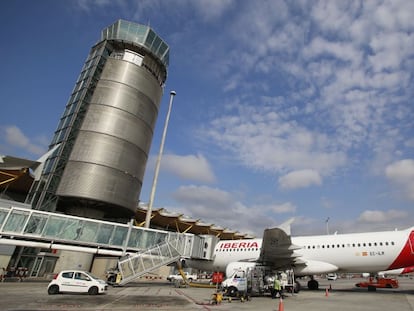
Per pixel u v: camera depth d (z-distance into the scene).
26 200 38.50
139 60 49.00
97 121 41.50
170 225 55.94
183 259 31.59
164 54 52.62
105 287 18.25
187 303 15.15
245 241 29.16
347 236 24.83
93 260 42.81
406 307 14.62
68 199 38.44
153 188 37.72
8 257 28.05
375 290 28.55
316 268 24.27
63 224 27.66
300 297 19.70
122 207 40.53
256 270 20.36
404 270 33.84
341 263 23.98
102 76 44.91
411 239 22.75
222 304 15.26
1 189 40.03
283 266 24.28
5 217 25.53
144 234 31.00
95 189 38.28
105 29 50.75
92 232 28.62
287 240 21.17
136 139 43.81
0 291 17.55
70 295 16.72
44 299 14.53
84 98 43.75
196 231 59.41
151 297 17.38
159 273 51.91
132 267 26.23
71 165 39.09
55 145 42.22
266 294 21.08
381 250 23.02
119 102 43.34
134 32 49.22
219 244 30.88
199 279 47.41
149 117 47.09
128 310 12.05
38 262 34.12
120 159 41.22
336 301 17.20
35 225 26.45
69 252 36.59
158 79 51.88
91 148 39.91
